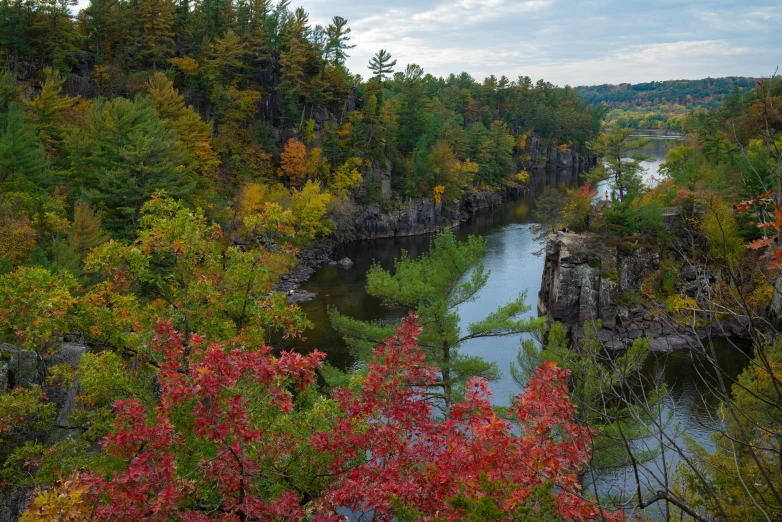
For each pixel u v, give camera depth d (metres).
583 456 9.74
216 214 58.56
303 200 75.75
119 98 52.25
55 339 21.52
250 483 11.42
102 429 15.60
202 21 90.19
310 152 88.62
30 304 15.56
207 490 12.37
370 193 93.31
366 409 12.45
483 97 171.62
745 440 6.63
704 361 41.19
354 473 11.50
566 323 52.00
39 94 70.94
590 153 192.62
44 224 40.41
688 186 62.22
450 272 28.03
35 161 45.25
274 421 13.20
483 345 46.88
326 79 95.31
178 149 56.34
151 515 10.48
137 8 85.50
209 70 83.31
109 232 43.84
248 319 17.47
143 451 11.34
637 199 65.62
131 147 46.53
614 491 19.30
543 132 181.12
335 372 28.80
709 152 79.25
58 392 20.98
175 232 16.03
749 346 43.25
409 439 12.92
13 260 32.94
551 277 54.88
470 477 9.58
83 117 61.78
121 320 15.63
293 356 11.81
